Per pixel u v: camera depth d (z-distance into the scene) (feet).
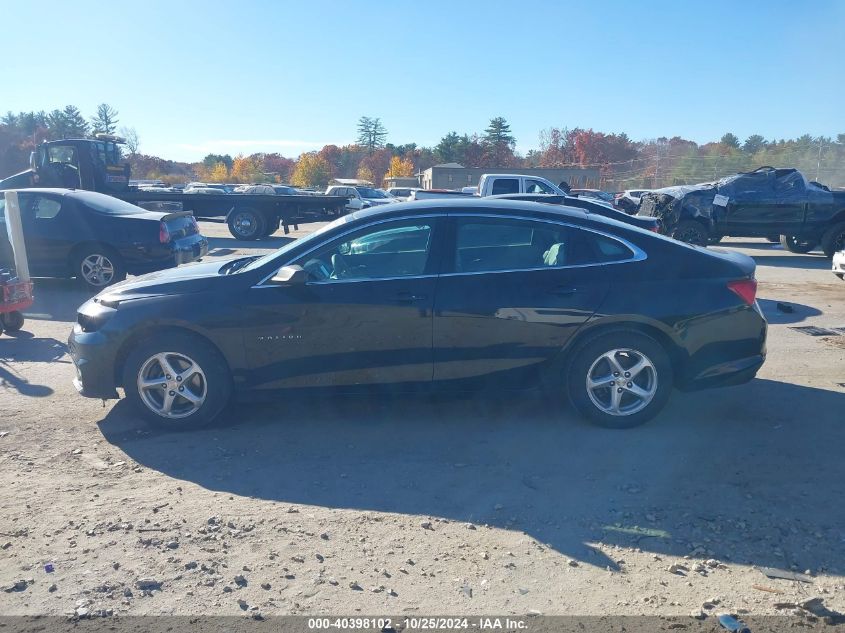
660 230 57.57
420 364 17.13
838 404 19.42
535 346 17.03
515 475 15.06
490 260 17.26
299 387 17.34
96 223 37.11
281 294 16.99
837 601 10.76
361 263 17.37
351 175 351.87
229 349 17.08
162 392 17.42
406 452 16.29
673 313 16.92
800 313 32.65
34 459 15.92
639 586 11.15
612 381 17.22
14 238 27.86
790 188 55.93
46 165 63.93
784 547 12.18
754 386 21.06
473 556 11.98
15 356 24.91
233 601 10.72
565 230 17.39
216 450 16.44
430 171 203.00
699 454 16.05
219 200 68.13
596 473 15.11
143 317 17.06
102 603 10.66
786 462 15.60
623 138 265.13
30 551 12.07
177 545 12.25
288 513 13.44
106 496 14.14
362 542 12.40
